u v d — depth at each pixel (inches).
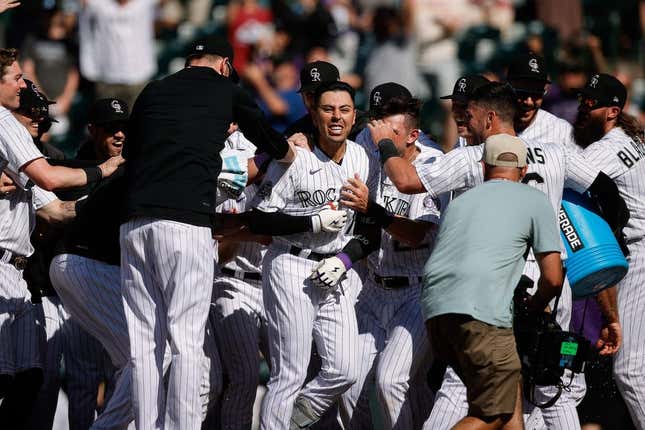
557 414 1058.1
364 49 1919.3
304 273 1026.7
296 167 1018.7
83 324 1077.8
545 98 1625.2
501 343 916.6
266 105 1822.1
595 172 1045.2
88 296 1056.2
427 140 1112.8
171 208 960.3
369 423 1122.7
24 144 1020.5
